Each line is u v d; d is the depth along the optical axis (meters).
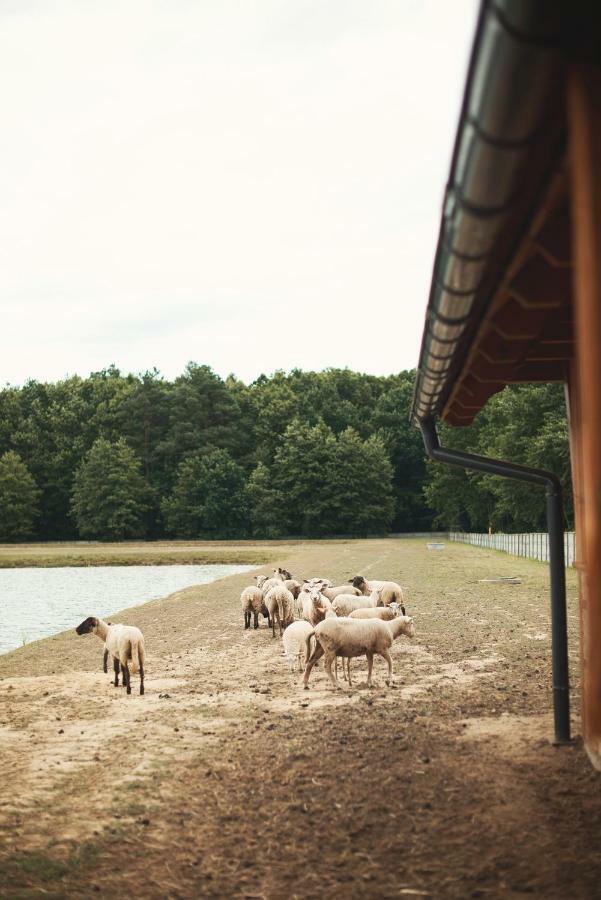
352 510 117.12
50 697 13.54
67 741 10.43
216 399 132.88
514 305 5.54
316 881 6.00
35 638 26.55
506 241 4.08
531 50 2.44
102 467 118.75
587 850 6.24
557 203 3.48
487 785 7.87
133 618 26.03
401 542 100.81
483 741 9.47
